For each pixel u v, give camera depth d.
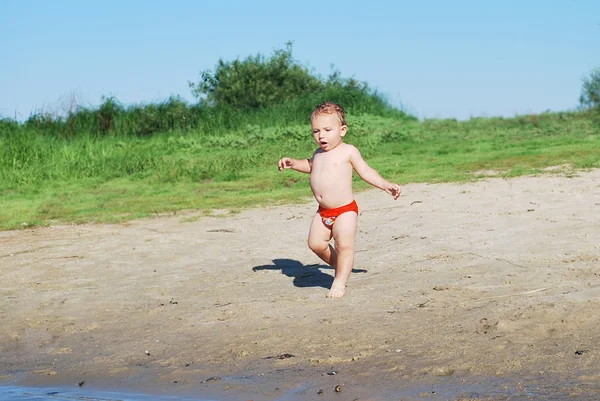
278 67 27.00
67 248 8.98
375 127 20.22
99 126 21.92
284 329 5.20
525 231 8.23
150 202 12.28
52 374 4.68
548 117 21.75
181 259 8.09
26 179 15.22
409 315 5.33
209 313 5.80
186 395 4.09
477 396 3.76
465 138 18.11
